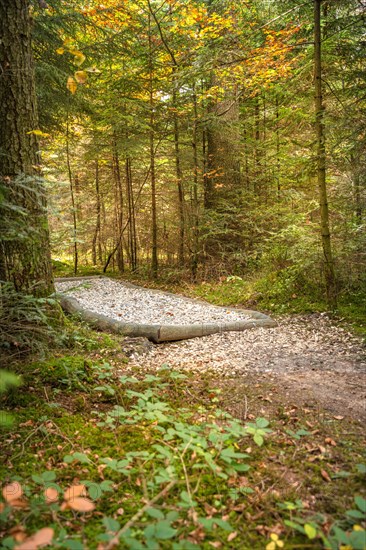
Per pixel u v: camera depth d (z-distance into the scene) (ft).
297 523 6.24
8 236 9.23
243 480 7.30
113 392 9.76
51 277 13.44
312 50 23.86
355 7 20.68
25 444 8.31
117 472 7.46
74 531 6.02
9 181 9.25
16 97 11.85
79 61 8.93
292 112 25.72
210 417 9.70
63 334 12.09
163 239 37.09
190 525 6.18
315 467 7.65
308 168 21.42
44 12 24.14
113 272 39.68
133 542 5.26
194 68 25.04
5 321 9.89
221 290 27.63
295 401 10.73
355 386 11.76
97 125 32.48
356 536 5.50
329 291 20.38
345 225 21.88
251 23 27.86
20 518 6.17
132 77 30.86
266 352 15.60
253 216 31.37
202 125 31.09
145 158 36.27
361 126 18.69
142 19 29.01
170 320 20.16
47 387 10.46
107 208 45.03
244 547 5.83
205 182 34.55
